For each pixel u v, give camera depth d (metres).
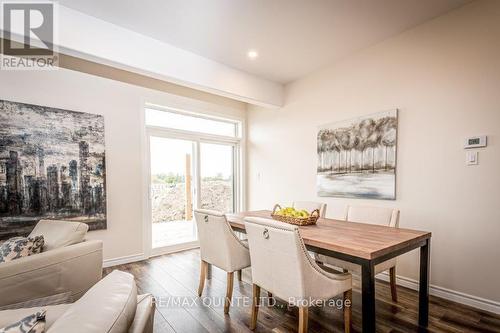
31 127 2.77
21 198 2.71
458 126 2.27
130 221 3.45
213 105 4.33
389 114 2.71
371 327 1.41
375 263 1.44
